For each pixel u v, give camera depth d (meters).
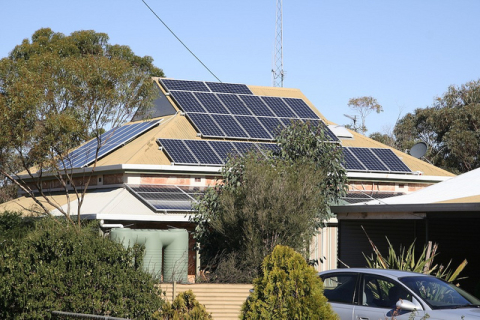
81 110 21.66
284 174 17.77
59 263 11.93
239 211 17.62
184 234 19.17
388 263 15.67
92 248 12.15
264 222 16.97
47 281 11.76
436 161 51.59
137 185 25.31
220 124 29.41
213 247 19.30
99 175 27.16
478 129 49.34
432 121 52.25
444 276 15.37
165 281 18.41
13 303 11.95
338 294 11.16
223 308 15.05
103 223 21.67
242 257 17.41
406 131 55.78
